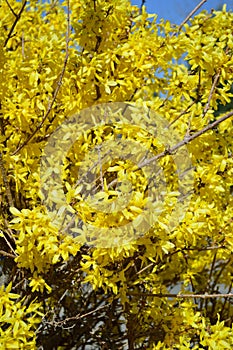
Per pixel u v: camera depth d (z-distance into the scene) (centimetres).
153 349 235
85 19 235
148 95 283
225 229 234
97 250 189
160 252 196
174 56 228
